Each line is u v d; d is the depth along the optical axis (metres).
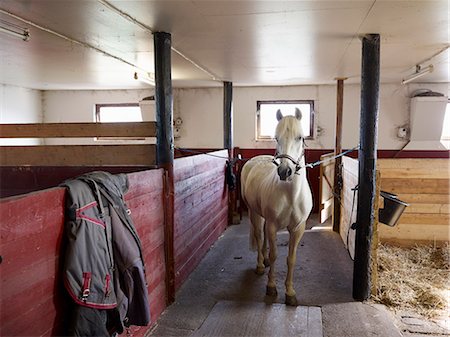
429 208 3.93
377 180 2.79
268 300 2.87
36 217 1.31
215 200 4.51
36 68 4.20
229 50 3.35
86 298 1.42
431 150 5.52
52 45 3.11
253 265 3.65
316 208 5.91
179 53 3.46
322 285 3.15
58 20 2.44
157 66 2.72
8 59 3.70
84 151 2.99
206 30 2.67
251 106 5.92
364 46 2.80
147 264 2.43
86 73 4.54
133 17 2.38
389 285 3.05
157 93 2.72
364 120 2.75
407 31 2.72
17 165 3.08
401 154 5.59
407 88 5.54
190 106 6.08
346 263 3.68
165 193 2.71
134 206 2.23
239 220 5.46
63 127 2.96
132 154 2.91
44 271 1.36
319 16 2.37
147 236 2.43
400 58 3.75
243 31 2.72
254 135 5.94
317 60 3.79
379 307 2.74
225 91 5.24
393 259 3.60
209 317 2.60
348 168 4.17
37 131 3.00
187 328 2.46
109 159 2.95
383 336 2.35
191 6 2.16
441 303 2.79
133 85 5.68
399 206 2.93
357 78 4.99
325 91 5.74
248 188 3.40
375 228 2.81
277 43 3.08
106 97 6.22
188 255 3.38
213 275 3.40
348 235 3.97
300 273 3.42
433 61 3.90
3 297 1.18
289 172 2.48
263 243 3.53
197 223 3.70
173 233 2.81
